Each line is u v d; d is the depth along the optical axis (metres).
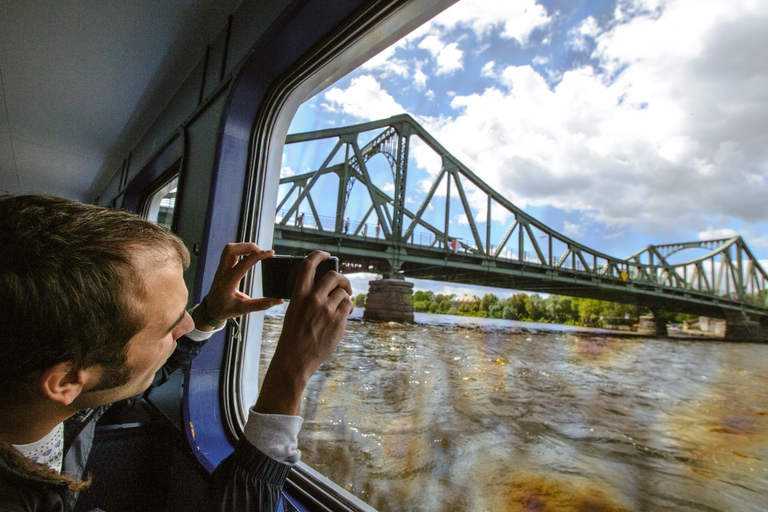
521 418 2.36
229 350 1.43
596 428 2.29
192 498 1.10
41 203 0.31
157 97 2.64
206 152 1.68
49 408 0.34
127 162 3.75
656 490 1.71
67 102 2.88
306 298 0.42
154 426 1.31
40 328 0.28
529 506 1.56
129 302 0.32
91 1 1.80
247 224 1.54
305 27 1.17
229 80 1.53
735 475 1.79
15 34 2.11
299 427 0.40
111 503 1.20
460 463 1.76
